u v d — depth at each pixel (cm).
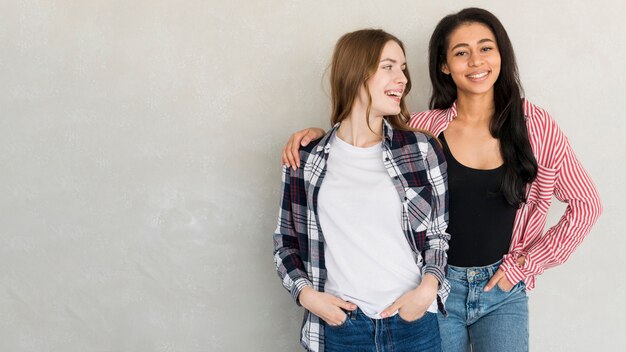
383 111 184
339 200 183
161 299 252
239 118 246
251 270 251
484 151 206
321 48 242
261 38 243
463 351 208
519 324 202
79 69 244
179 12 241
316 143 193
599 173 243
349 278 181
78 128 247
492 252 204
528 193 208
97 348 253
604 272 247
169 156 247
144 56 243
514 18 239
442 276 183
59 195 249
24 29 243
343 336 182
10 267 250
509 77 203
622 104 239
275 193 248
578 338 251
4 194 249
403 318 179
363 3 241
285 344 254
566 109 241
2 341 252
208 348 254
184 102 245
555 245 204
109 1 241
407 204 183
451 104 221
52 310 252
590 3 236
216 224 250
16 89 245
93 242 251
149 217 250
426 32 241
